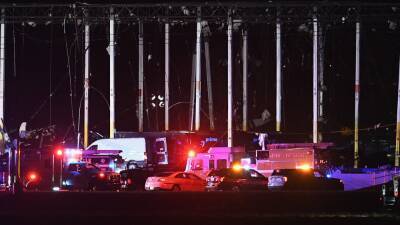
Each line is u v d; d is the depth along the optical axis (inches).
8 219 3937.0
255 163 7509.8
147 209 4365.2
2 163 6525.6
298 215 4111.7
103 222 3841.0
